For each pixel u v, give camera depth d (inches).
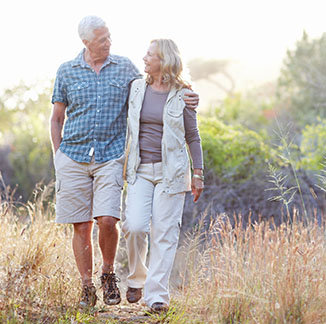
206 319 187.5
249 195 365.4
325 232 204.5
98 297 225.9
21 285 194.2
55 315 190.9
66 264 227.0
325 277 183.6
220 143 389.4
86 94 207.9
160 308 201.5
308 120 668.7
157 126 206.4
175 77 205.6
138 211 203.8
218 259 199.2
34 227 235.5
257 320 177.3
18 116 840.3
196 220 351.3
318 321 175.5
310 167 382.6
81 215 210.5
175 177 204.2
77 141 207.9
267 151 384.2
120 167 207.9
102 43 207.0
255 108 860.6
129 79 213.9
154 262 205.3
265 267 188.5
